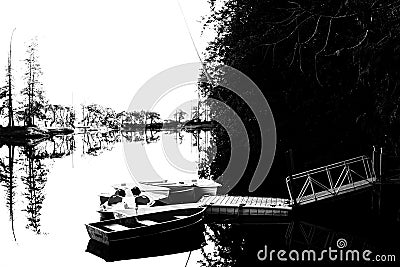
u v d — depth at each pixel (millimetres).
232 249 10867
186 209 12758
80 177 24453
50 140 57594
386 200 12750
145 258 10391
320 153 18000
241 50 17812
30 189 21078
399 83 10477
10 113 53656
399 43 9859
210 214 13336
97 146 48094
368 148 16609
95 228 11031
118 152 40656
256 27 17531
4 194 19828
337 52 12742
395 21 9781
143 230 10945
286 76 17453
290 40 16047
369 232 11945
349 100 16328
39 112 56281
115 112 86438
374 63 10500
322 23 13938
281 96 18266
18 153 38719
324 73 16281
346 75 15773
